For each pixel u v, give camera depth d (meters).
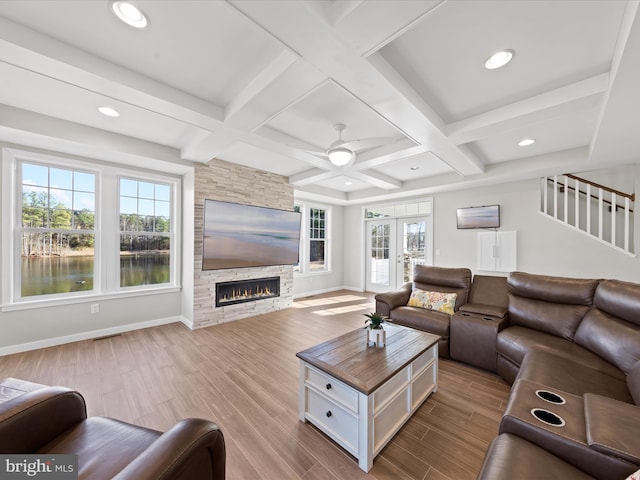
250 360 2.77
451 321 2.78
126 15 1.51
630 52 1.50
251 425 1.79
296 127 2.88
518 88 2.18
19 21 1.55
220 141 2.96
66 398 1.14
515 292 2.77
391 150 3.31
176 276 4.04
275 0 1.26
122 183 3.61
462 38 1.69
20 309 2.86
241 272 4.31
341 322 4.11
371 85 1.92
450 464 1.49
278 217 4.69
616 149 2.94
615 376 1.67
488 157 3.79
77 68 1.77
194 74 2.03
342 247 7.13
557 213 4.07
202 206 3.84
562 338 2.26
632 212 3.49
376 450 1.52
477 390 2.24
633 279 3.45
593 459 0.93
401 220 6.12
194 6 1.46
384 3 1.26
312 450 1.59
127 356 2.81
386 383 1.63
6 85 2.12
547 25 1.57
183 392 2.17
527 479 0.89
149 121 2.77
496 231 4.57
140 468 0.75
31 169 2.97
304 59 1.67
